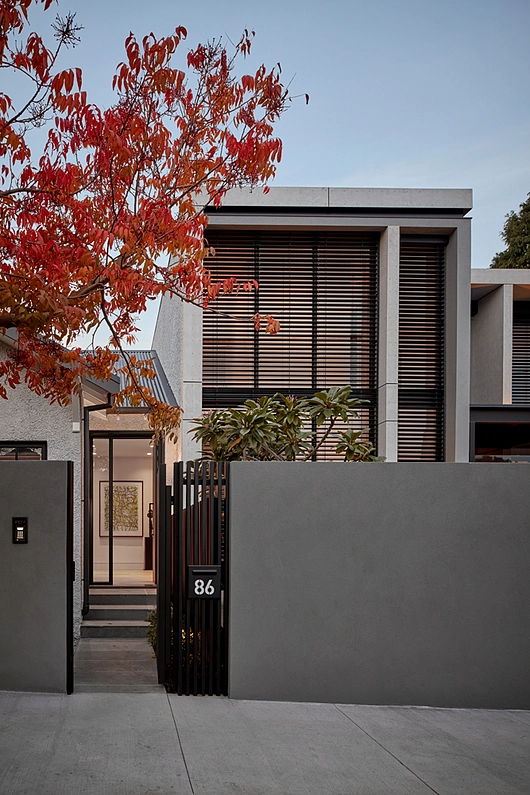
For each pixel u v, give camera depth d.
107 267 6.07
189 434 10.21
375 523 6.18
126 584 11.90
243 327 10.70
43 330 6.70
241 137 6.29
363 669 6.09
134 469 13.38
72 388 8.07
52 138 6.21
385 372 10.53
